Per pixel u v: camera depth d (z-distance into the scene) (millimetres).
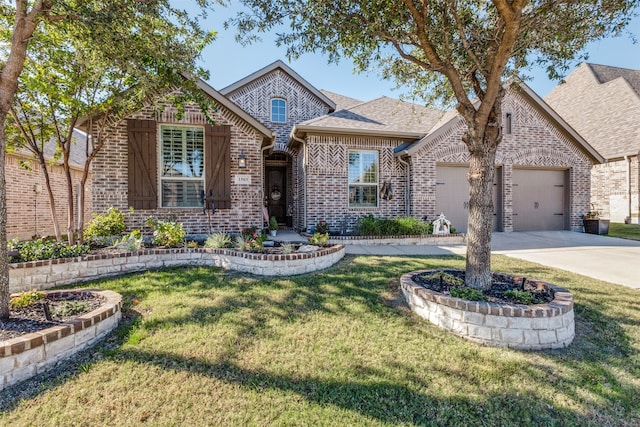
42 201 11062
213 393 2467
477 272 4266
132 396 2426
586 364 2973
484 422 2246
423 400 2438
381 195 10695
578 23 4230
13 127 6410
